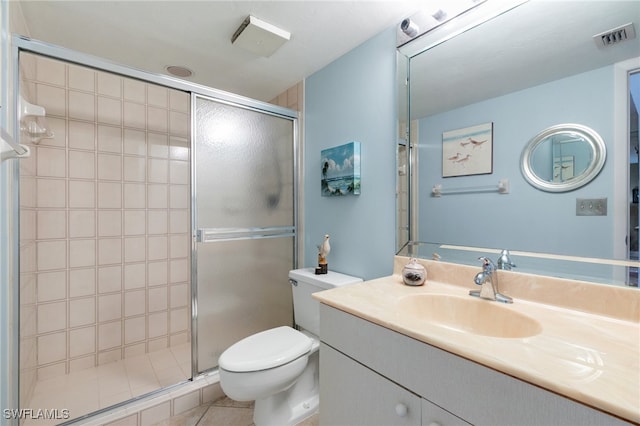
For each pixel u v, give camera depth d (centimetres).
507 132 114
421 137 142
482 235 121
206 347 176
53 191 185
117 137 208
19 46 121
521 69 111
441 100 135
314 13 144
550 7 105
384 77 158
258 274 198
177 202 236
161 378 186
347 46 174
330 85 192
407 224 148
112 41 167
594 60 95
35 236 176
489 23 120
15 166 127
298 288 181
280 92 238
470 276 121
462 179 128
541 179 106
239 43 164
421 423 81
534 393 61
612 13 92
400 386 87
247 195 193
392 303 105
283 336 154
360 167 171
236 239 188
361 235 171
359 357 100
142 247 220
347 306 102
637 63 88
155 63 192
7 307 118
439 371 77
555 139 103
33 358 171
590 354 67
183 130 238
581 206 97
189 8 140
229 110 185
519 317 95
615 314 88
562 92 101
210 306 178
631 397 52
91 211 199
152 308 225
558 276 102
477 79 123
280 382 132
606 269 93
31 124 148
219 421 154
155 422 152
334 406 110
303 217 216
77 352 194
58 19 147
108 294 206
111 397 166
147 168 221
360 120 171
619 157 90
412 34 144
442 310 113
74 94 191
